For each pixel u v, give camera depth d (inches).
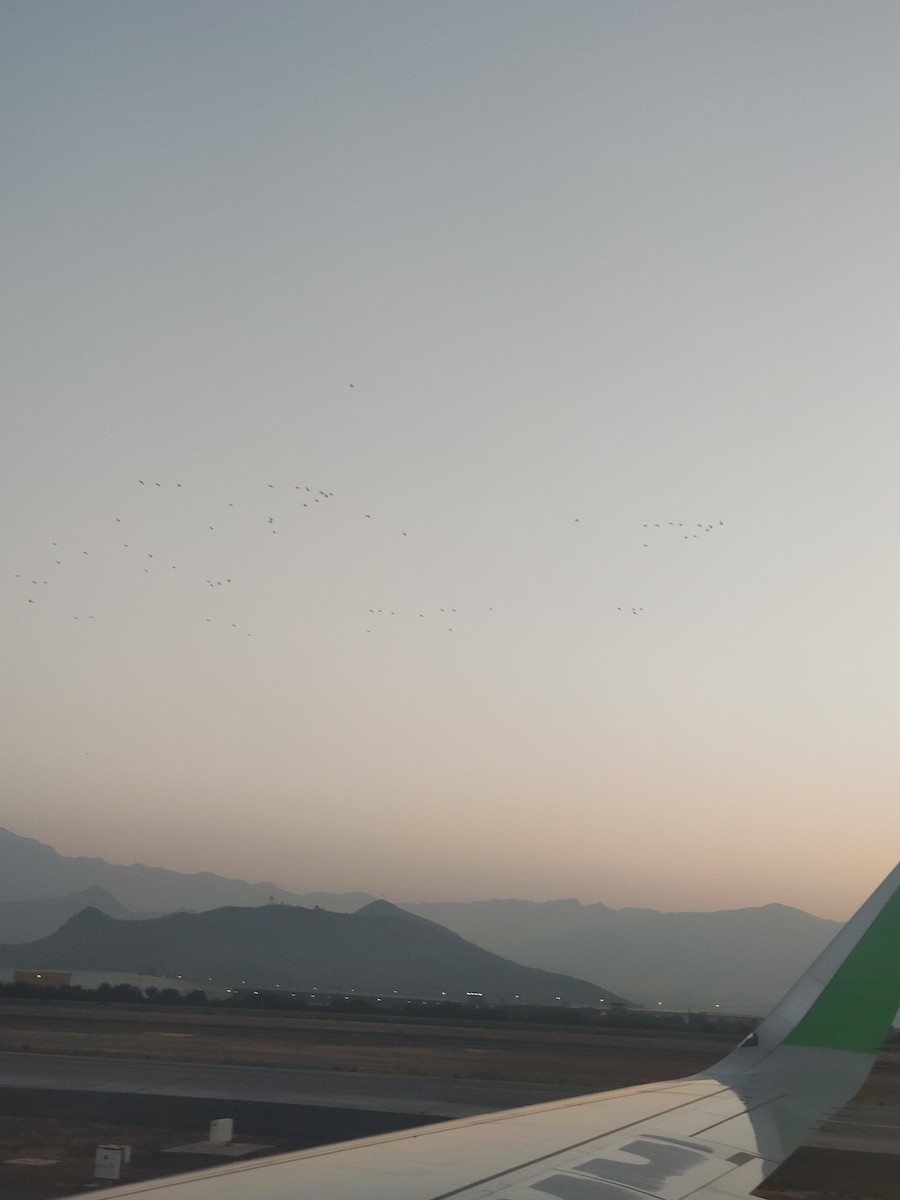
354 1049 1705.2
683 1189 199.3
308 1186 176.2
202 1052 1556.3
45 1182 685.3
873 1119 986.1
